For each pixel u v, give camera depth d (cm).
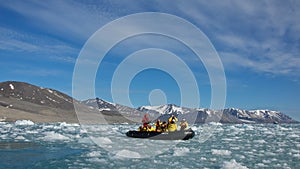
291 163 1426
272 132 3662
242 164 1396
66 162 1374
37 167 1265
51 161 1391
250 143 2261
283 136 2989
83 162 1377
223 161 1448
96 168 1262
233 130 4012
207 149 1861
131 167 1292
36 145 1930
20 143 2038
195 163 1395
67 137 2417
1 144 1981
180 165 1345
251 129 4388
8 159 1430
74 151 1686
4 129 3819
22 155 1545
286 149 1914
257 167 1334
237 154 1673
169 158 1516
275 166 1355
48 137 2419
